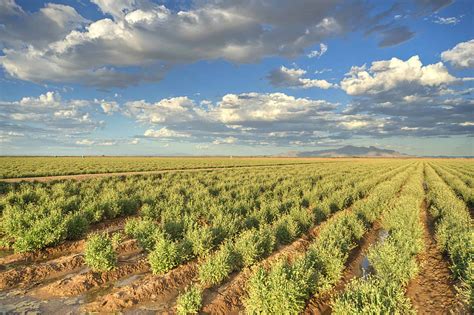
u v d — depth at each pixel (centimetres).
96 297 897
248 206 1894
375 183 3375
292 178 3656
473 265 856
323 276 939
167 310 827
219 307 848
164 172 4719
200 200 2059
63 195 2098
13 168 4850
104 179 3478
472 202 2330
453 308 820
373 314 679
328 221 1620
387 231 1612
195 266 1088
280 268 833
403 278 926
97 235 1092
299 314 820
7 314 790
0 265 1092
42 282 981
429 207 2264
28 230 1231
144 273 1076
